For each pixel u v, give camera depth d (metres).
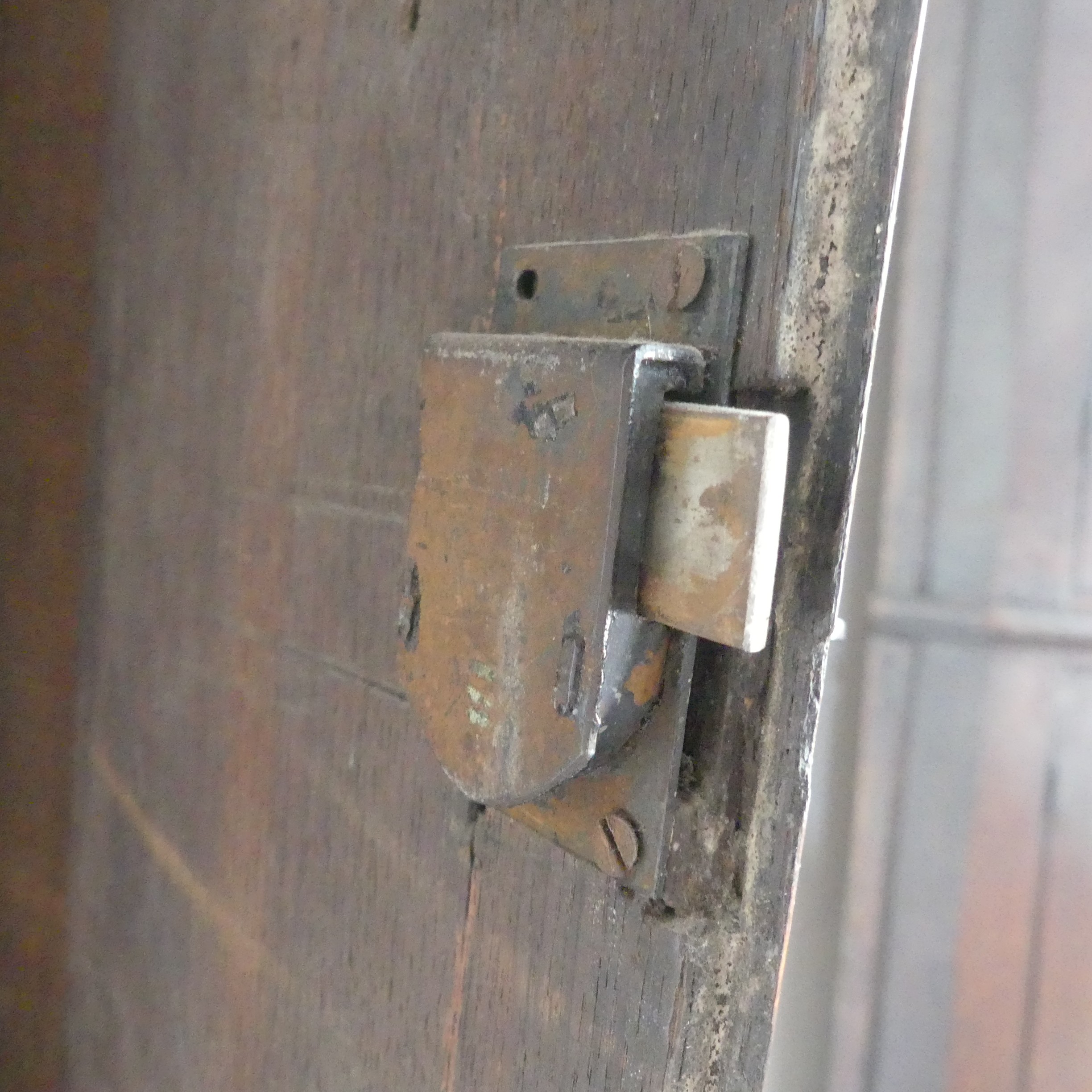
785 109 0.11
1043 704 0.28
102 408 0.28
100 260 0.28
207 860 0.22
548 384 0.12
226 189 0.21
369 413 0.17
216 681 0.22
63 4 0.28
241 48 0.21
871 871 0.29
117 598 0.27
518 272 0.14
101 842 0.28
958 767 0.28
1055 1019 0.30
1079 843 0.29
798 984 0.29
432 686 0.14
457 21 0.15
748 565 0.10
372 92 0.17
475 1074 0.15
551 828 0.13
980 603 0.28
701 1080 0.12
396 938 0.16
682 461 0.11
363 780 0.17
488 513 0.13
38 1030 0.31
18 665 0.30
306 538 0.19
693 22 0.12
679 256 0.12
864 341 0.11
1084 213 0.26
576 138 0.13
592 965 0.13
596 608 0.11
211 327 0.22
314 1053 0.18
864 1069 0.29
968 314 0.27
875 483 0.27
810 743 0.11
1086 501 0.28
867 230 0.11
